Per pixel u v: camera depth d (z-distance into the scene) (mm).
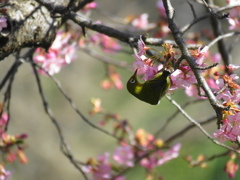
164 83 4953
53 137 20438
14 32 5625
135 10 21016
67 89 21000
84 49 11523
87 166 9039
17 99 20203
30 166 19391
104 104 20594
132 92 5227
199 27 17906
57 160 20125
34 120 20297
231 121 4594
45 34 5945
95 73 21359
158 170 15969
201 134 17156
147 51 6121
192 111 18641
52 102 20859
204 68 4547
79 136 20781
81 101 21141
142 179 15984
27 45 5883
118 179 9242
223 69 8211
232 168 8797
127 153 9844
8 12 5691
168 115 19297
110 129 20859
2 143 8461
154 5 20906
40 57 8711
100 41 11320
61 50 8812
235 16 7340
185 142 17156
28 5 5898
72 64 21172
